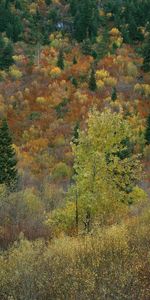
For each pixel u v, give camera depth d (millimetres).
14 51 94000
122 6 117812
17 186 39219
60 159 61219
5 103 77375
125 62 91812
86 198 14273
